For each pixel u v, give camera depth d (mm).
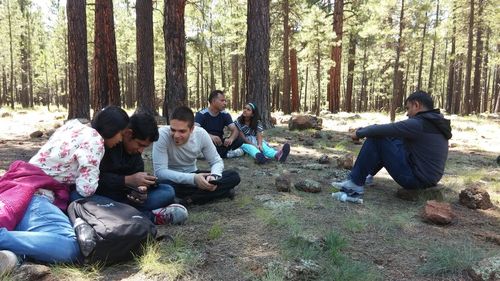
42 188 2742
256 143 6598
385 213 3844
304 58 21328
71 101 11000
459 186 4938
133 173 3326
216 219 3600
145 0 13914
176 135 3791
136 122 3117
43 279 2361
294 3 19906
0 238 2363
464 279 2600
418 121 4039
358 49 35344
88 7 27578
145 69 14047
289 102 20500
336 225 3467
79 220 2600
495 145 8742
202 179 3762
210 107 6531
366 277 2539
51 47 43062
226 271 2615
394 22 14969
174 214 3381
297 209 3879
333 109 19969
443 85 44156
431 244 3115
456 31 25906
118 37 40375
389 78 31375
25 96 42438
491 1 22594
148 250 2711
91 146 2836
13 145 7605
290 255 2830
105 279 2449
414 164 4160
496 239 3189
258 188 4676
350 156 5828
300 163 6199
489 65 26672
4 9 36250
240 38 27547
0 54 37938
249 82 9781
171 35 9078
